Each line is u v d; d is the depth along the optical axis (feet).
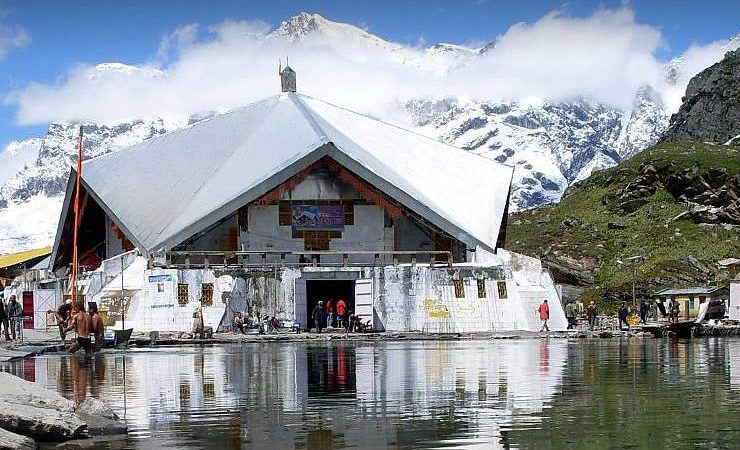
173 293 205.26
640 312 273.95
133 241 223.10
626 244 380.37
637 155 488.02
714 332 199.31
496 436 60.03
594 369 104.99
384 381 92.79
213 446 58.13
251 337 187.21
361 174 228.43
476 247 225.15
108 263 215.92
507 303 213.46
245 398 79.77
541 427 63.10
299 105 264.93
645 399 76.59
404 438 59.77
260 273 208.85
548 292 219.41
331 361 121.60
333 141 228.43
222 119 267.18
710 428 62.34
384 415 69.05
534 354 133.59
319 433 61.98
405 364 115.03
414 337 192.54
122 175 250.78
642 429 62.08
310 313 222.48
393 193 228.02
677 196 414.82
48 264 321.32
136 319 203.82
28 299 233.55
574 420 65.92
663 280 332.39
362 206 231.50
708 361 116.47
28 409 61.16
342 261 230.48
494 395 80.07
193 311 204.54
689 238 378.32
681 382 89.61
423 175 250.16
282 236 229.86
